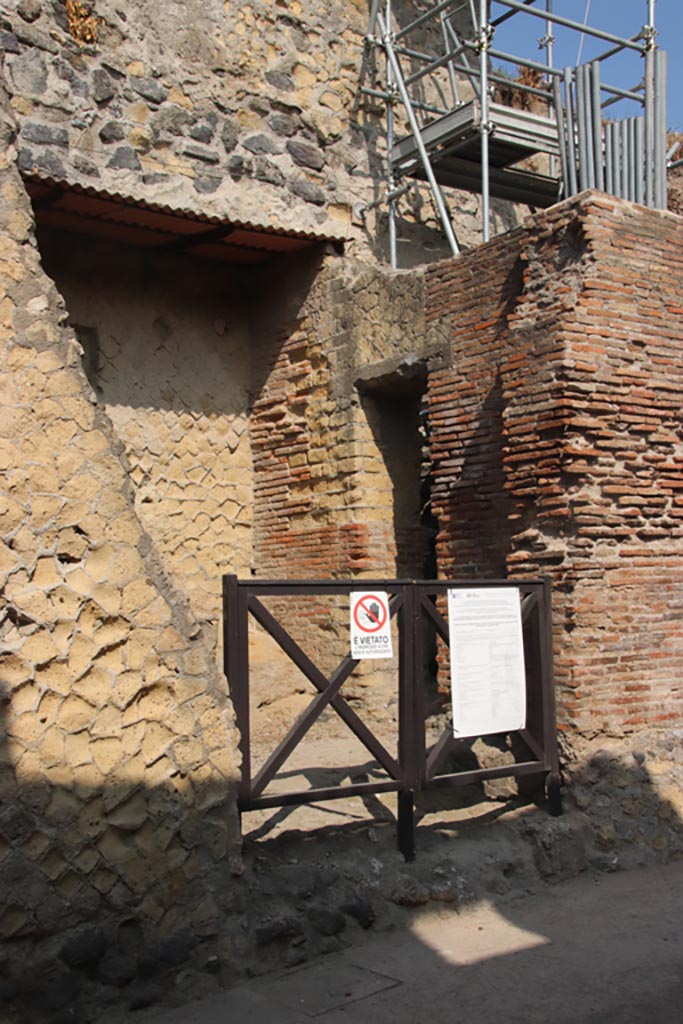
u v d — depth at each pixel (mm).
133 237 9211
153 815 5004
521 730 6629
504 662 6543
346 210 9703
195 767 5180
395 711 9180
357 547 9102
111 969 4754
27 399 4879
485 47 9383
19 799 4609
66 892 4699
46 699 4766
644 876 6754
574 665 7004
